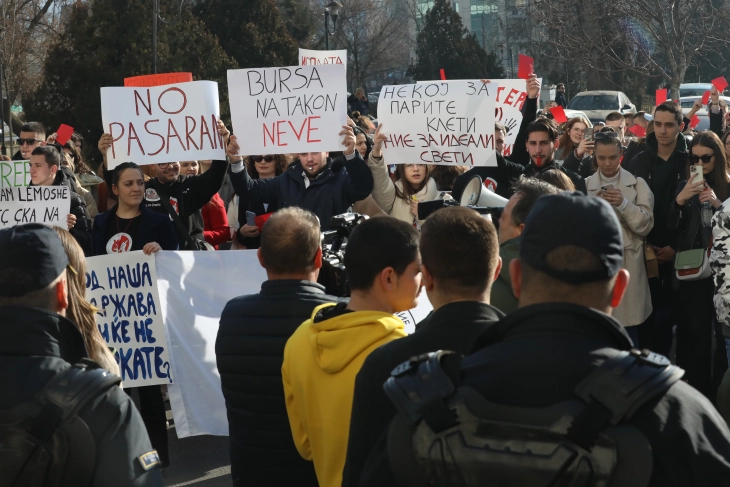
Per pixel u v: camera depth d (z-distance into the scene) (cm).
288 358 268
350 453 206
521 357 156
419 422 157
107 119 553
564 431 145
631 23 3003
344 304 265
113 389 195
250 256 511
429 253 217
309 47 3716
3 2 2802
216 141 555
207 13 2831
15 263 205
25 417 187
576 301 163
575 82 3928
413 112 577
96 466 188
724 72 4144
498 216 391
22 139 770
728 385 221
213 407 505
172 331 507
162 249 528
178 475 493
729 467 147
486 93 565
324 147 549
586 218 161
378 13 5041
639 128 1115
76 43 2217
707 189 528
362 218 404
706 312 529
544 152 574
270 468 291
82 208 593
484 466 149
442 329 210
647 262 543
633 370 149
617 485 142
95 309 278
